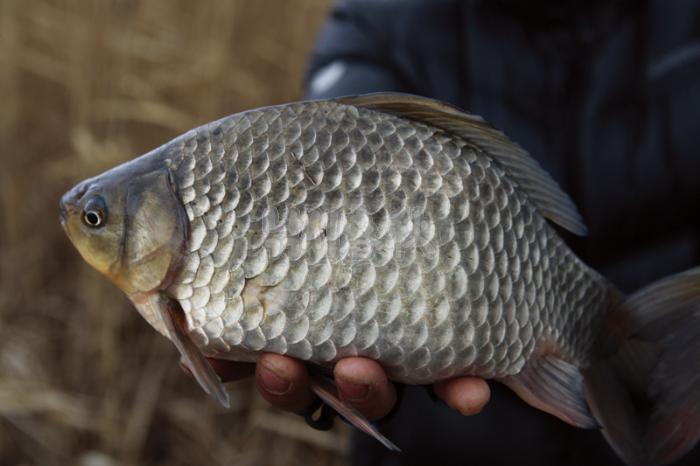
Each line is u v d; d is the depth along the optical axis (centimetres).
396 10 62
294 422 92
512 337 41
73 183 99
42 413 90
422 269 39
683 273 42
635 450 43
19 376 92
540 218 43
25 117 104
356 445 62
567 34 59
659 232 59
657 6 59
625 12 59
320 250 39
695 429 41
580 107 58
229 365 44
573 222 44
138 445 89
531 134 59
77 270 101
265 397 42
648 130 58
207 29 100
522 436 58
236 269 39
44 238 103
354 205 39
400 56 60
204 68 96
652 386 43
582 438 58
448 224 40
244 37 102
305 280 39
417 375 40
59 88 104
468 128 41
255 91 99
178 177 40
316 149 40
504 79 59
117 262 41
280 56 103
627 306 43
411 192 40
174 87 100
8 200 100
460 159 41
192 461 92
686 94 58
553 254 43
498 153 42
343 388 40
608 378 44
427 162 41
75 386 93
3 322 97
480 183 41
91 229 41
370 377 39
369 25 62
